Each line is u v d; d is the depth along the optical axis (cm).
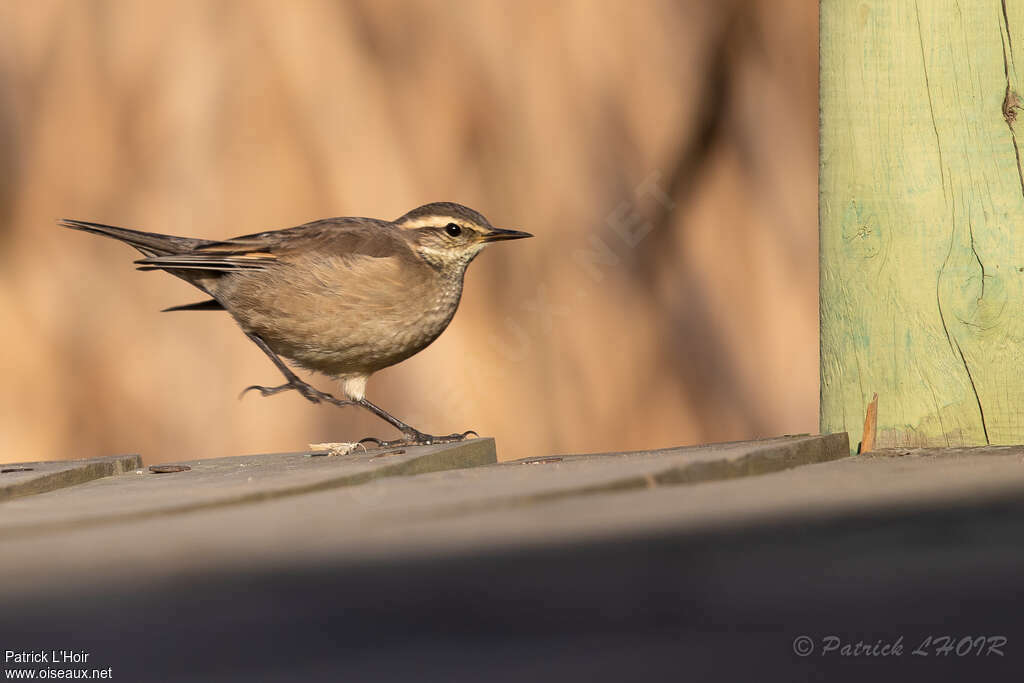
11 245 1529
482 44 1592
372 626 239
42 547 360
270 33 1545
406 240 1019
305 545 340
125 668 216
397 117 1568
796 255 1709
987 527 328
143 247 1041
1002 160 686
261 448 1542
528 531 350
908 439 706
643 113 1648
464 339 1570
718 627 228
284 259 980
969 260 691
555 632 228
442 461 699
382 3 1571
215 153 1533
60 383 1527
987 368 689
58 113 1539
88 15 1544
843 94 720
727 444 730
